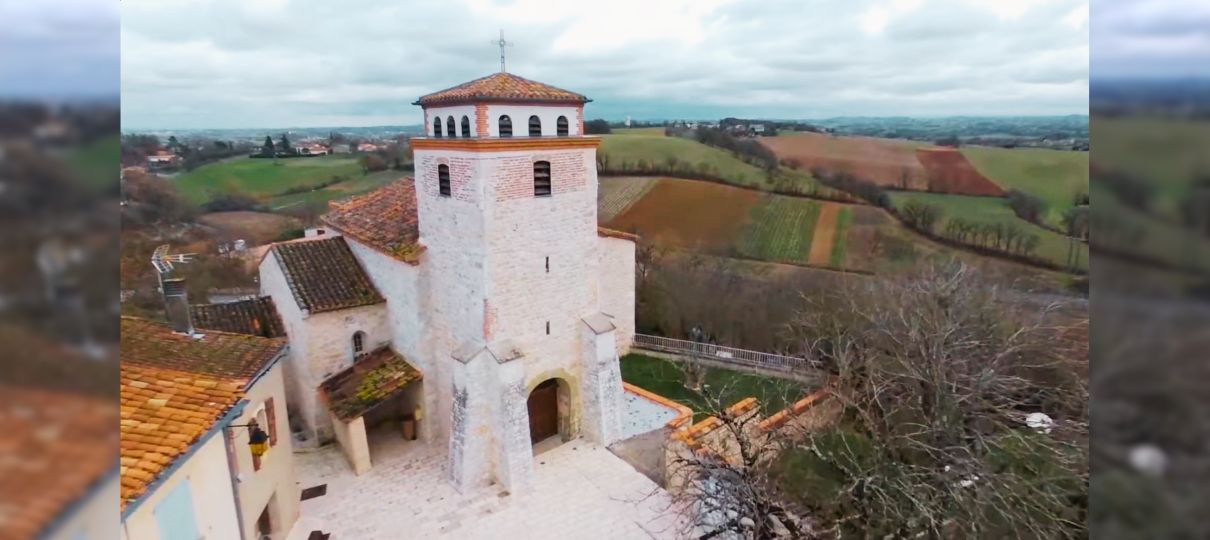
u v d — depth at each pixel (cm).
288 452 1596
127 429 1033
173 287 1548
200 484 1109
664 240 4331
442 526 1639
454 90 1773
